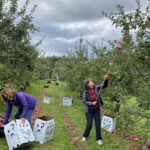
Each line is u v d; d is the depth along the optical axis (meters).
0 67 5.57
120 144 4.30
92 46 7.42
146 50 2.90
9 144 3.50
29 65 6.32
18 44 5.38
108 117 5.36
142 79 3.63
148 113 4.23
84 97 4.22
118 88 4.52
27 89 15.12
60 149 3.84
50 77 42.19
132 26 3.44
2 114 5.75
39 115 6.88
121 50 3.63
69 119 6.49
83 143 4.28
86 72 9.68
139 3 3.20
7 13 5.25
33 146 3.81
